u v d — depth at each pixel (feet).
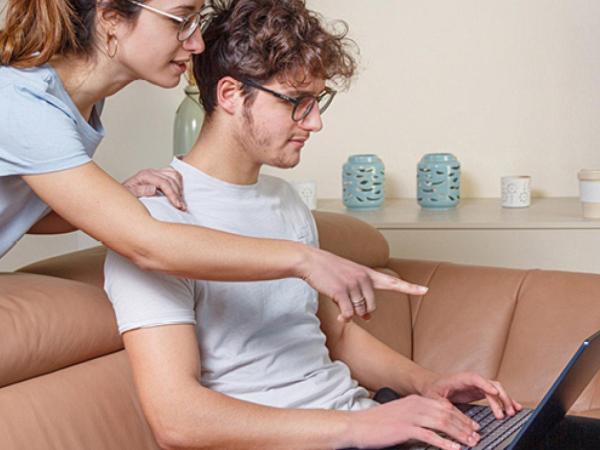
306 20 4.75
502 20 10.30
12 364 4.15
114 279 4.47
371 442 4.39
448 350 6.93
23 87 4.27
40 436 4.06
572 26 10.17
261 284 4.91
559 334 6.65
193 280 4.68
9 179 4.51
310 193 9.55
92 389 4.47
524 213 9.16
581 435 5.08
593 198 8.63
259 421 4.33
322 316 5.62
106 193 4.15
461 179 10.59
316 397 4.96
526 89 10.33
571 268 8.61
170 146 10.93
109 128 10.89
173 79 4.67
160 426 4.26
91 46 4.51
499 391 5.00
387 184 10.75
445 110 10.52
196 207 4.84
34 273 5.13
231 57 4.70
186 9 4.46
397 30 10.50
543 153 10.38
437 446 4.38
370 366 5.53
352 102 10.67
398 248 8.87
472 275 7.18
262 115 4.72
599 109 10.21
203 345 4.75
